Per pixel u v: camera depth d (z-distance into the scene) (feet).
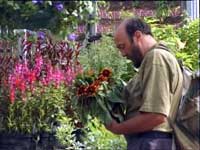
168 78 9.11
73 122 15.65
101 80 10.25
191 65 17.58
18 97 16.39
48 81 16.57
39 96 16.40
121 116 9.97
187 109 9.34
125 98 10.02
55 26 25.36
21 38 18.40
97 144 14.60
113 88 10.22
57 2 25.21
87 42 18.94
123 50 9.74
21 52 17.63
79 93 10.25
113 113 10.07
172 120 9.37
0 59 16.80
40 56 16.96
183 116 9.35
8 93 16.29
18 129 16.43
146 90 9.08
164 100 8.97
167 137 9.40
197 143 9.36
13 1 24.71
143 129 9.27
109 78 10.33
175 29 20.54
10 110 16.31
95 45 16.34
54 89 16.48
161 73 9.05
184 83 9.42
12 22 24.90
